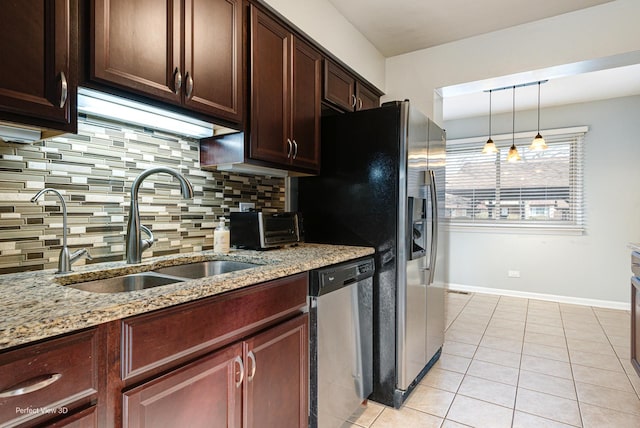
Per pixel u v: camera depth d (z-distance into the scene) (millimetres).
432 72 2885
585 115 4199
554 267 4352
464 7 2332
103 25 1104
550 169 4398
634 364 2275
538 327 3375
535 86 3674
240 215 1909
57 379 737
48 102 982
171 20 1304
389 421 1873
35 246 1258
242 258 1647
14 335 667
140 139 1585
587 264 4176
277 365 1336
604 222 4098
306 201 2328
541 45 2484
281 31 1887
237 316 1163
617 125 4043
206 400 1051
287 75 1916
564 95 3959
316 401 1554
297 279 1463
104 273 1283
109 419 829
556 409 1978
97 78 1088
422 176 2227
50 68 986
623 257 4012
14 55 916
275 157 1826
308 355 1535
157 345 922
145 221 1605
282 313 1367
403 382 1998
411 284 2076
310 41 2129
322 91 2252
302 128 2029
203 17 1423
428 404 2037
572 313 3830
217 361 1088
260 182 2264
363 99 2770
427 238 2312
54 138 1305
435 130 2453
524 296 4516
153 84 1246
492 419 1884
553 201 4383
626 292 3994
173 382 956
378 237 2068
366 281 1973
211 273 1732
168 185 1708
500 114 4719
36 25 958
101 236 1451
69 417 755
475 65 2717
